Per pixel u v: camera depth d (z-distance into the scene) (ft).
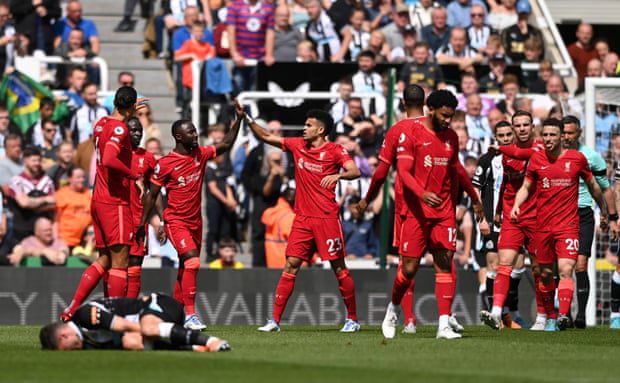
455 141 116.67
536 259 139.54
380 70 204.74
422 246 117.80
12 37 213.87
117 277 122.83
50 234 180.65
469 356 101.24
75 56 206.39
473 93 204.33
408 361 95.96
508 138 140.97
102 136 120.78
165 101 218.18
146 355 98.17
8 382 80.38
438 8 225.97
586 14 272.72
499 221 142.10
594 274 173.17
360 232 187.93
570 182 135.44
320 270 169.89
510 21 232.53
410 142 115.55
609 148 177.68
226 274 168.76
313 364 92.48
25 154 181.16
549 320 142.82
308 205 133.69
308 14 226.17
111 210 122.31
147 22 231.91
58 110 193.16
